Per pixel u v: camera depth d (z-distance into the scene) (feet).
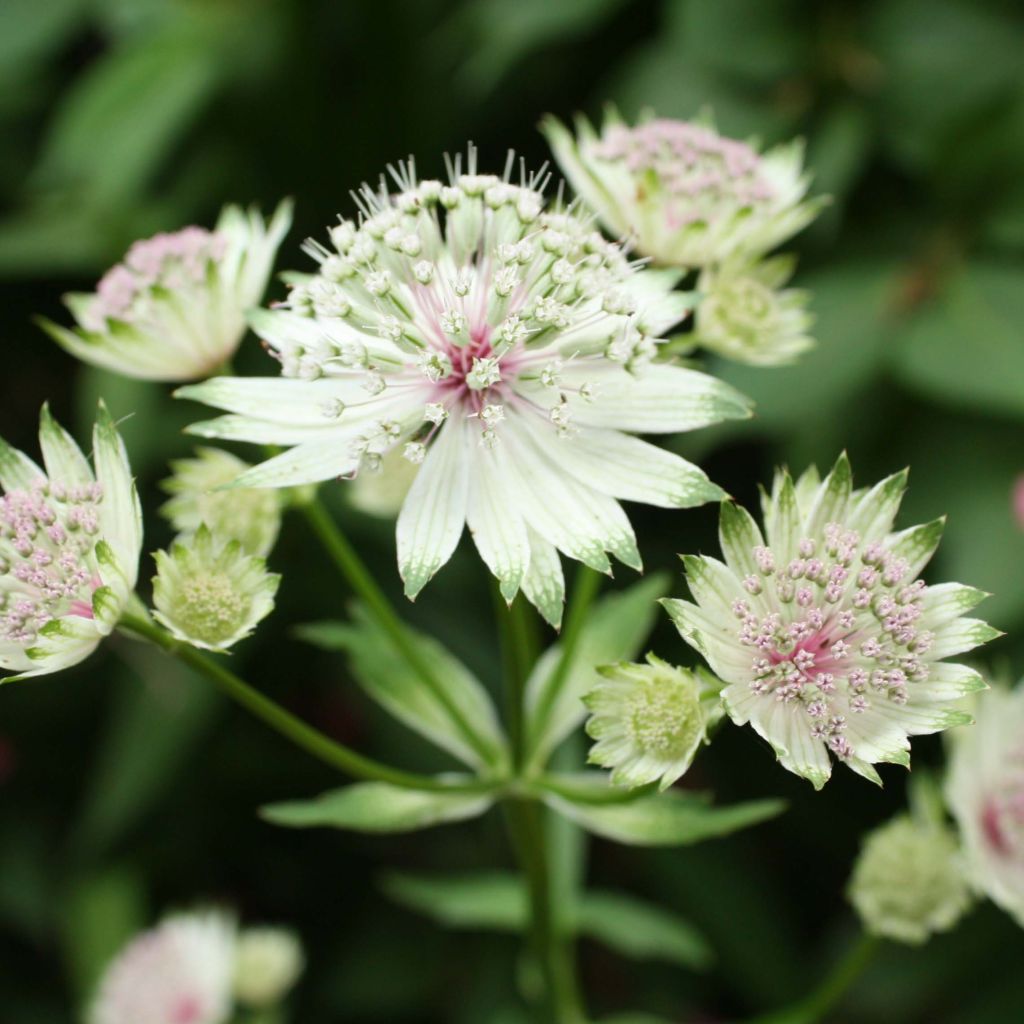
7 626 1.01
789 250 1.29
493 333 1.03
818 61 1.28
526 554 1.01
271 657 1.39
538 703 1.10
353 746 1.43
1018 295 1.24
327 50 1.43
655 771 1.00
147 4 1.38
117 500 1.02
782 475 1.01
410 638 1.10
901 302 1.26
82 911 1.38
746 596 1.00
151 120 1.33
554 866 1.17
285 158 1.44
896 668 1.00
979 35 1.27
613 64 1.33
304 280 1.05
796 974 1.31
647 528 1.31
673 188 1.09
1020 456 1.23
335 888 1.46
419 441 1.02
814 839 1.31
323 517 1.08
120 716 1.32
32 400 1.49
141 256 1.09
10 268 1.35
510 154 1.04
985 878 1.09
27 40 1.34
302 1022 1.41
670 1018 1.35
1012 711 1.12
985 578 1.21
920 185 1.28
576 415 1.03
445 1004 1.36
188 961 1.28
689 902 1.32
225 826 1.43
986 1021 1.26
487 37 1.29
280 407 1.03
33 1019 1.43
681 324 1.21
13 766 1.45
